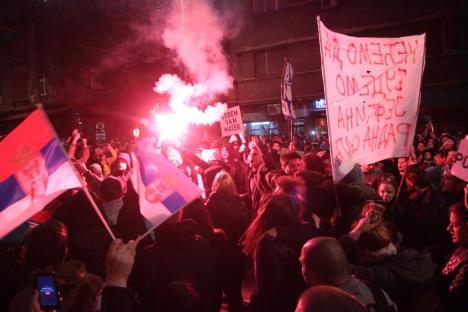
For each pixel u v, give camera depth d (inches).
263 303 138.6
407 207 194.4
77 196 158.2
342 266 95.5
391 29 924.6
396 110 180.9
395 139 181.8
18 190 100.2
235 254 203.8
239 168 340.5
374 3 933.8
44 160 100.8
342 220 162.7
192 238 139.3
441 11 864.9
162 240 138.0
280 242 137.6
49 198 99.7
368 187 164.7
